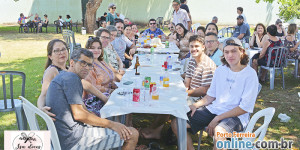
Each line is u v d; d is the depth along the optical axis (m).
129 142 2.61
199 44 3.52
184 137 2.76
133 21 20.20
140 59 5.18
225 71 2.99
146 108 2.66
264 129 2.52
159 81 3.62
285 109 4.80
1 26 18.73
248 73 2.83
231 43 2.84
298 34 8.59
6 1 19.39
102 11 19.69
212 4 19.50
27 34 15.27
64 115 2.37
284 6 11.21
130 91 3.18
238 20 8.60
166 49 6.38
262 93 5.71
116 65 4.89
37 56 9.23
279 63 5.95
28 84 6.00
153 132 3.70
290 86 6.16
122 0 19.75
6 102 3.28
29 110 2.37
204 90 3.52
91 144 2.45
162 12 20.11
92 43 3.57
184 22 8.79
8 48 10.68
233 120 2.82
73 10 19.94
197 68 3.59
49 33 15.91
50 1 19.83
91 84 3.26
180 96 3.03
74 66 2.49
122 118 2.98
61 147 2.41
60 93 2.36
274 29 5.81
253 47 6.50
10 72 3.23
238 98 2.89
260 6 19.39
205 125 3.10
